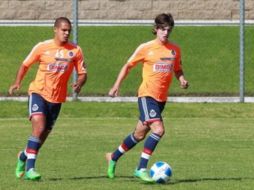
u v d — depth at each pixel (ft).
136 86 233.35
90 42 274.77
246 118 190.08
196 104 202.69
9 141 154.51
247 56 259.19
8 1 305.73
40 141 110.22
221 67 251.60
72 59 108.68
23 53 263.08
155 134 107.34
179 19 303.07
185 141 154.81
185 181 110.22
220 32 284.20
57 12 303.89
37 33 282.56
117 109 195.42
